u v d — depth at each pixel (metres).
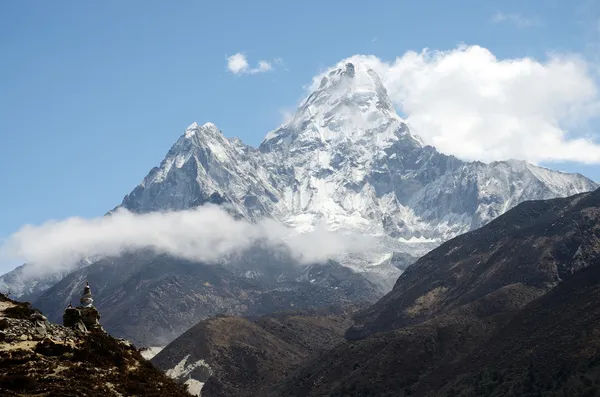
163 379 93.50
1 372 82.50
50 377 83.62
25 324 91.06
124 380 88.56
